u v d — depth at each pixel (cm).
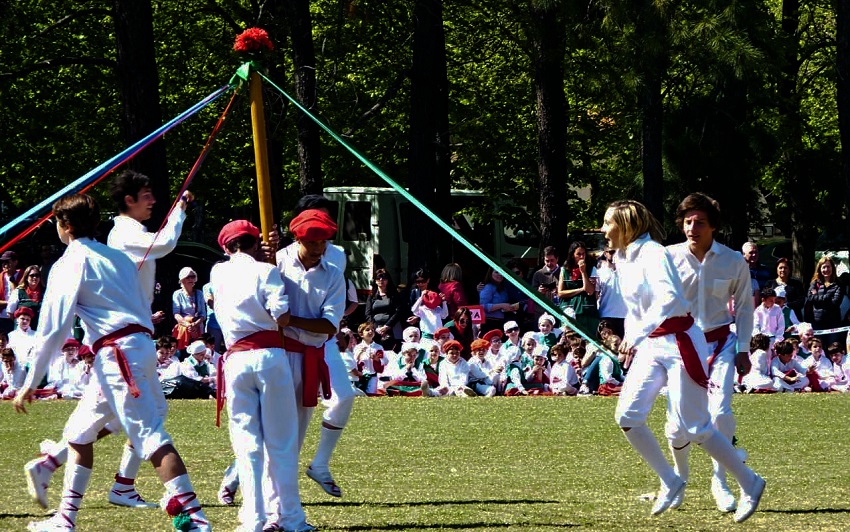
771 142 4800
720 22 3853
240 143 5975
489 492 1645
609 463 1923
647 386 1435
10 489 1683
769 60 3994
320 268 1437
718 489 1499
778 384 3175
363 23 4572
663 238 1490
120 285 1320
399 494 1631
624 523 1400
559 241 4538
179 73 5788
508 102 5881
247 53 1530
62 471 1878
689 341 1428
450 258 4628
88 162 5875
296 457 1349
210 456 2017
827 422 2442
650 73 4000
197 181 6178
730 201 4909
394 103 5578
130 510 1487
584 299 3189
